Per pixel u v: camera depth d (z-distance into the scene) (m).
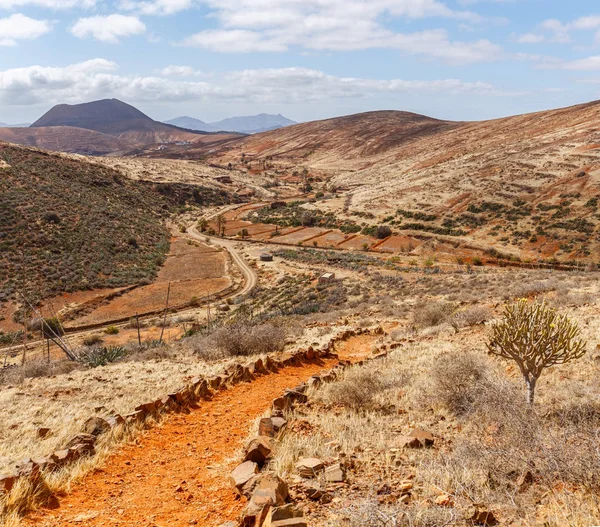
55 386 15.98
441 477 5.52
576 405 7.48
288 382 13.59
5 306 67.19
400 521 4.27
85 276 82.31
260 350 19.83
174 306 73.56
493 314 20.97
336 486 5.63
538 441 5.69
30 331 60.59
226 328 21.34
